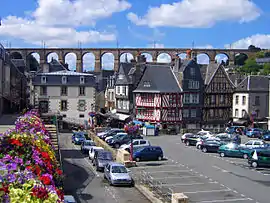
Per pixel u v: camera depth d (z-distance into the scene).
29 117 18.20
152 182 22.52
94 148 30.92
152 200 18.81
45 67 60.66
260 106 60.38
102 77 78.81
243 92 59.81
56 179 9.89
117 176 22.19
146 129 50.16
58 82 53.81
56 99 53.88
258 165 28.31
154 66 57.66
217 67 59.22
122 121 57.12
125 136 38.38
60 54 99.50
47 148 11.13
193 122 56.03
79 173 25.66
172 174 25.33
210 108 58.22
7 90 42.78
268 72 104.56
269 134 48.25
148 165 28.70
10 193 6.44
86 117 54.34
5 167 7.50
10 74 46.06
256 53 116.19
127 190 21.31
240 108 60.31
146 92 55.28
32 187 6.73
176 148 38.22
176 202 15.94
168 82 55.59
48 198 6.57
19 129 13.39
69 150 36.28
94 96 54.59
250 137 50.28
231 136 43.75
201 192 20.64
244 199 19.33
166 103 53.84
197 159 31.62
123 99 59.69
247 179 24.06
